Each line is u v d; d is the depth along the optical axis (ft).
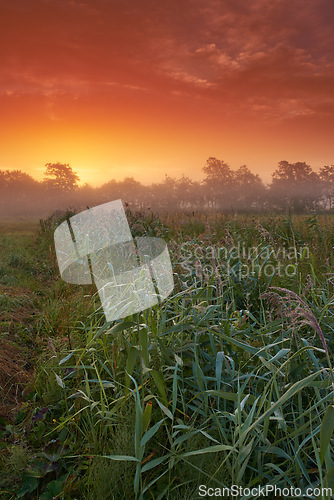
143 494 7.13
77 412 8.68
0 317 15.80
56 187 372.38
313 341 10.44
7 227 74.18
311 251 20.34
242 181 384.68
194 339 9.96
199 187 373.81
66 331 14.23
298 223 28.55
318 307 11.69
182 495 6.98
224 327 10.35
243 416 8.11
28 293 20.25
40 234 43.50
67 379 10.94
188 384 9.09
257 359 10.07
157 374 8.01
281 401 6.75
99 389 9.82
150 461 7.39
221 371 8.95
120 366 10.16
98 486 7.04
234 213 35.22
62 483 7.43
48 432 9.11
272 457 7.49
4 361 12.22
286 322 10.34
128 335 10.19
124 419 8.50
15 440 8.91
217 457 7.47
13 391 11.05
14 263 27.27
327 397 6.92
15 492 7.45
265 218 31.60
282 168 406.62
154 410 8.77
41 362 12.25
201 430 7.72
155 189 361.30
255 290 14.32
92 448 8.25
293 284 14.64
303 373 9.40
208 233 15.76
